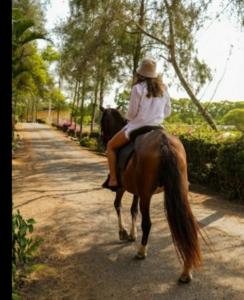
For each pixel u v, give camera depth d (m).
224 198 9.41
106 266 4.83
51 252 5.32
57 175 13.17
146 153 4.37
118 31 16.64
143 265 4.86
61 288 4.19
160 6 16.16
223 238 6.02
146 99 4.82
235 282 4.36
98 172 14.18
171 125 14.73
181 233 3.89
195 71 16.67
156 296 4.01
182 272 4.36
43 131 51.12
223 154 9.25
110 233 6.27
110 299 3.95
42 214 7.50
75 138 36.59
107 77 21.83
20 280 4.34
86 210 7.88
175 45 15.86
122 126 5.93
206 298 3.96
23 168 14.95
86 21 17.33
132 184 4.86
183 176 4.18
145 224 4.78
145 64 4.89
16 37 11.98
